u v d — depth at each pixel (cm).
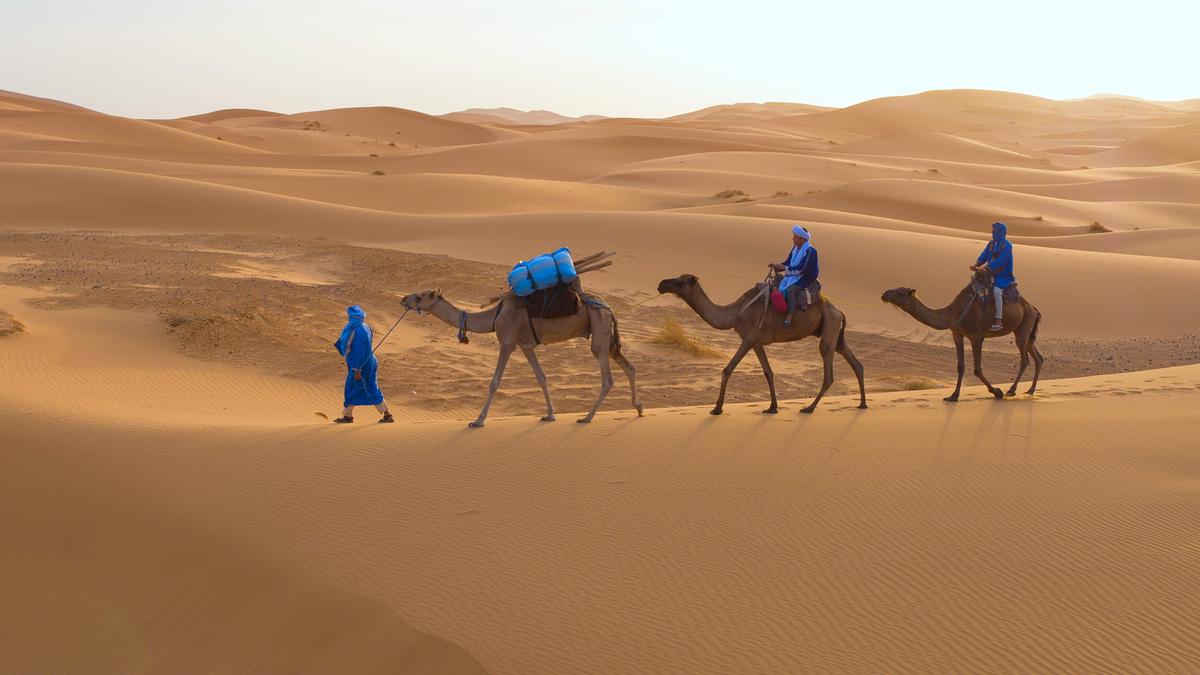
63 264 3488
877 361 2731
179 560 1016
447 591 902
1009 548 980
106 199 4938
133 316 2588
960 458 1267
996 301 1645
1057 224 6800
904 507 1088
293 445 1329
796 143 16788
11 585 1028
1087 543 991
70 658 923
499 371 1470
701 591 891
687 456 1269
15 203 4794
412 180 7238
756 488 1147
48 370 1998
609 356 1507
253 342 2445
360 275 3647
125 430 1409
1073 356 2902
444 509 1090
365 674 811
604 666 775
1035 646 795
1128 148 16375
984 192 7825
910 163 12019
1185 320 3312
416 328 2845
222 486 1173
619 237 4262
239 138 15975
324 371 2277
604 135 15150
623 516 1064
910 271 3781
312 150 15950
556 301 1436
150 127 14075
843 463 1244
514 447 1309
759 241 4156
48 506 1152
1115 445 1327
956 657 780
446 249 4250
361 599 897
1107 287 3616
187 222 4741
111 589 998
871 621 837
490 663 785
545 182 7800
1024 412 1548
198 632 917
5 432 1362
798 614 849
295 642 870
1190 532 1016
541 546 990
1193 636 808
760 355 1559
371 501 1116
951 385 2416
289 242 4300
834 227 4400
